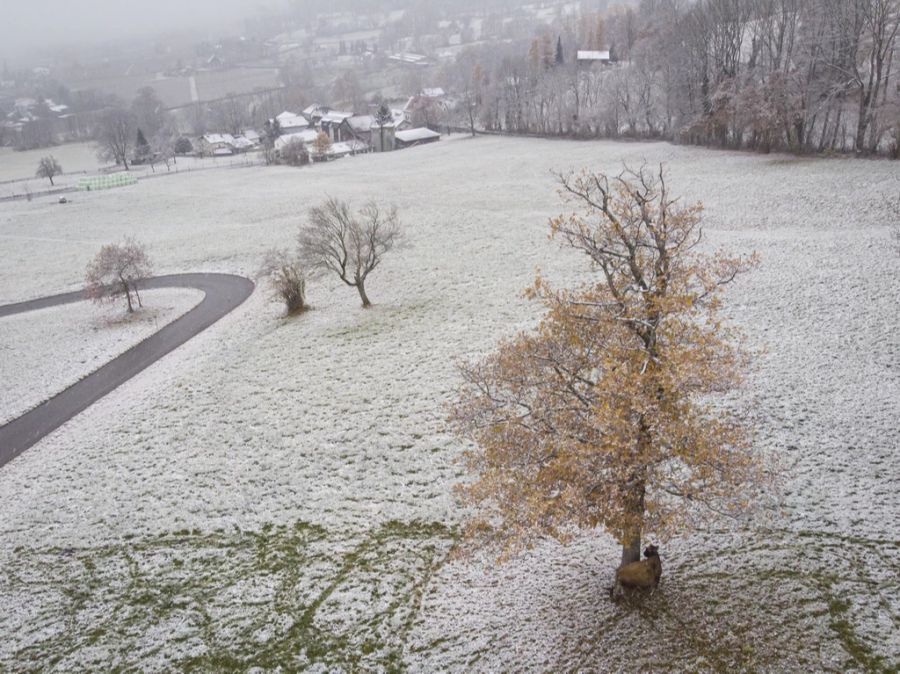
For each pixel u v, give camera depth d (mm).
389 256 65875
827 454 29031
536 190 85750
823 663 19547
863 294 43219
